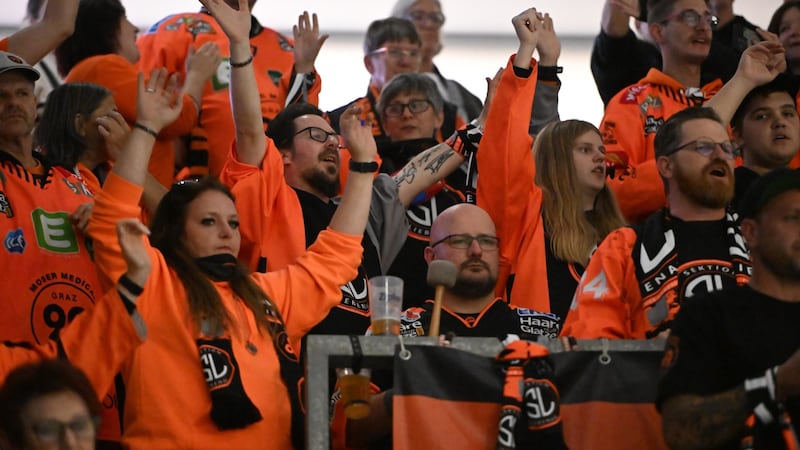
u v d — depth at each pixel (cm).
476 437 1242
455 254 1545
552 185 1734
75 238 1473
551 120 1850
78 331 1278
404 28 2103
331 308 1501
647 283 1445
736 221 1472
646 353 1280
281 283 1410
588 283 1463
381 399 1343
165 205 1413
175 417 1295
